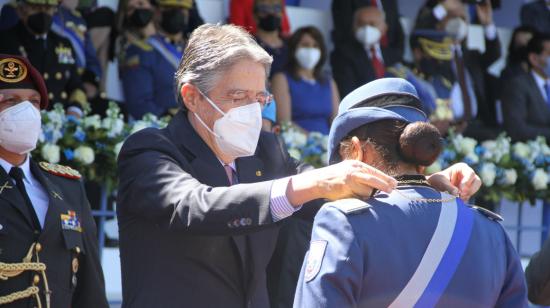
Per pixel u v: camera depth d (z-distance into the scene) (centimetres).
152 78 1067
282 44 1191
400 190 377
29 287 515
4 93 545
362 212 363
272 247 451
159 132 436
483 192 1083
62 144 853
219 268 426
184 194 386
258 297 444
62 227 538
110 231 1006
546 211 1195
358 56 1251
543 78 1327
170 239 420
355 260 352
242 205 367
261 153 479
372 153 382
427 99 1280
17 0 988
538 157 1119
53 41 1007
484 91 1368
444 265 362
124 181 422
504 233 397
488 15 1424
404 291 356
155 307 416
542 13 1473
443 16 1323
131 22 1076
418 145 374
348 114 387
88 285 562
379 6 1302
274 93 1128
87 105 933
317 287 352
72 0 1066
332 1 1295
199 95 428
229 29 431
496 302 387
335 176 351
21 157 548
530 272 493
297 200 361
